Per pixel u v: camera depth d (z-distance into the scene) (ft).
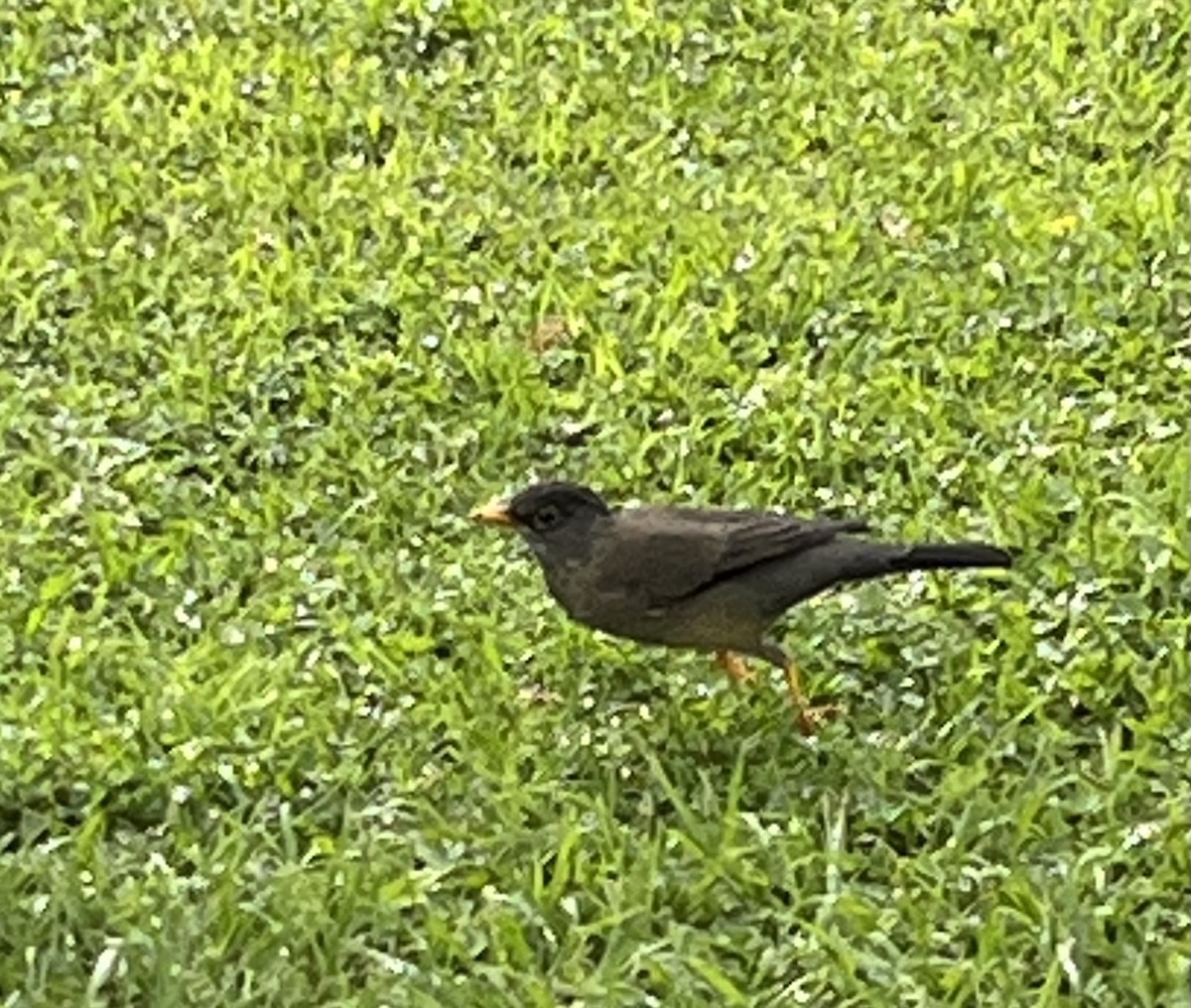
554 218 32.99
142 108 36.24
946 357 29.60
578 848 21.80
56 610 25.85
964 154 33.99
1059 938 20.54
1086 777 22.61
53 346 30.86
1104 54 36.06
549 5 38.37
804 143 34.73
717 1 38.04
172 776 23.02
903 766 22.90
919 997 19.97
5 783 22.91
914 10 37.91
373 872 21.71
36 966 20.76
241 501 27.66
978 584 25.35
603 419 28.81
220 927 21.13
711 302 31.32
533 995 20.34
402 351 30.32
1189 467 26.55
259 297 31.60
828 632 24.68
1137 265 31.22
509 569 26.07
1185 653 24.08
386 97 36.27
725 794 22.75
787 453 27.89
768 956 20.65
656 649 24.70
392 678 24.41
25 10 38.58
